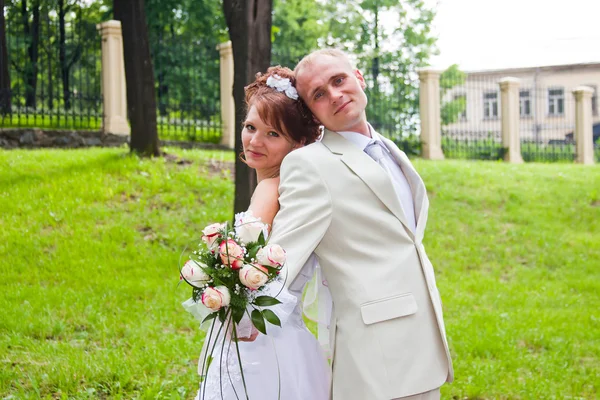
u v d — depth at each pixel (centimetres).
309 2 2652
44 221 887
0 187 980
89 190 1002
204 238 251
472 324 657
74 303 644
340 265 258
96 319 599
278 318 246
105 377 459
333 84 272
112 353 498
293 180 262
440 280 857
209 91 1823
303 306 293
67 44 1823
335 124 272
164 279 753
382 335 252
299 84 278
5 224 865
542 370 541
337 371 257
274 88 287
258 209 276
